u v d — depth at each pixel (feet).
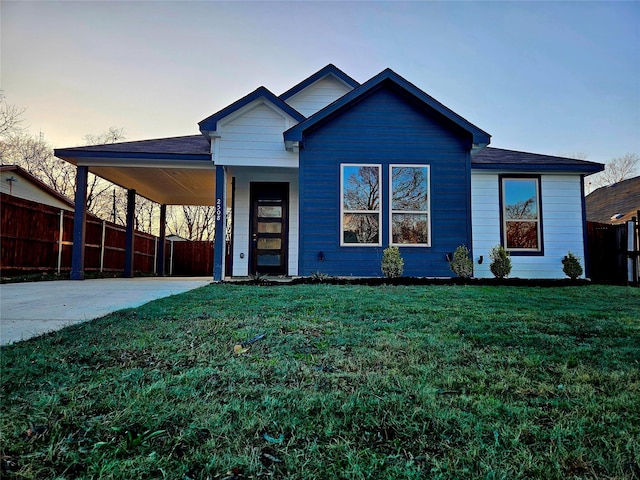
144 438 4.81
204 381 6.51
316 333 9.64
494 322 11.05
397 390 6.20
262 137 27.02
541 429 5.03
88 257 35.53
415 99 25.05
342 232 24.54
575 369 7.25
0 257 27.63
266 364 7.35
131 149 28.78
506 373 6.98
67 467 4.29
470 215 25.00
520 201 30.48
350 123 25.13
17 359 7.56
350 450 4.56
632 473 4.21
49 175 77.97
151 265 47.67
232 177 30.96
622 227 29.58
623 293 18.57
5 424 5.11
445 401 5.81
